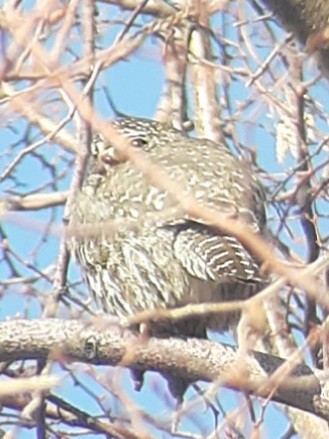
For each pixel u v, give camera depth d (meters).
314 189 12.80
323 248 12.73
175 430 10.78
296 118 13.27
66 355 10.60
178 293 11.80
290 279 7.81
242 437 10.77
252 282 11.02
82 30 9.95
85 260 12.39
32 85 8.28
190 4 11.32
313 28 8.04
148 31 10.18
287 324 12.40
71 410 11.97
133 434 11.66
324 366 11.19
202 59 13.93
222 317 11.73
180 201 7.57
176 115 14.57
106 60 9.68
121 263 12.09
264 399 10.67
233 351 10.77
